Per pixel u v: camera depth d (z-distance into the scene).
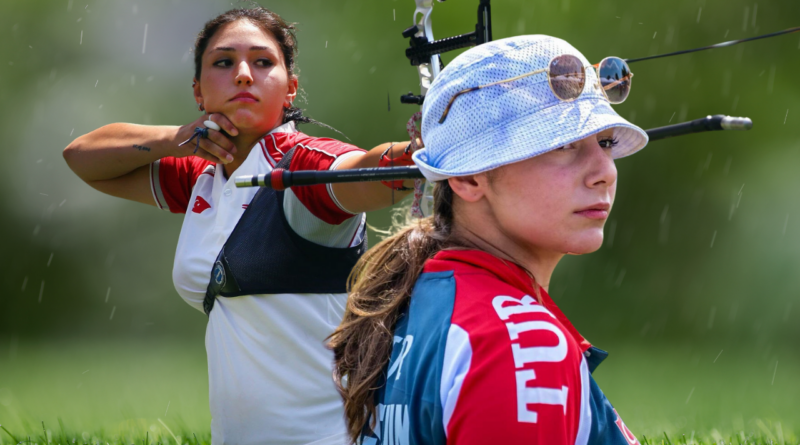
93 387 35.31
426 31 10.10
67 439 15.00
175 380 36.94
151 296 68.62
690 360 48.59
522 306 5.36
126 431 16.38
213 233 10.80
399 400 5.68
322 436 9.90
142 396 31.25
